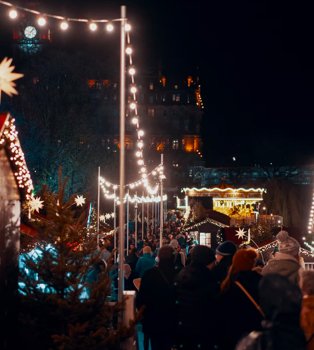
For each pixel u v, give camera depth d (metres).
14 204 12.19
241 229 27.64
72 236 11.41
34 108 59.75
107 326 11.39
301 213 46.59
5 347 11.07
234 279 9.16
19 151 12.10
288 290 6.03
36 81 62.00
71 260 11.35
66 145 57.94
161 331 11.45
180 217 59.81
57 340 10.47
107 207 49.19
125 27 12.71
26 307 11.23
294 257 11.49
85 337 10.57
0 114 11.48
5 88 9.27
